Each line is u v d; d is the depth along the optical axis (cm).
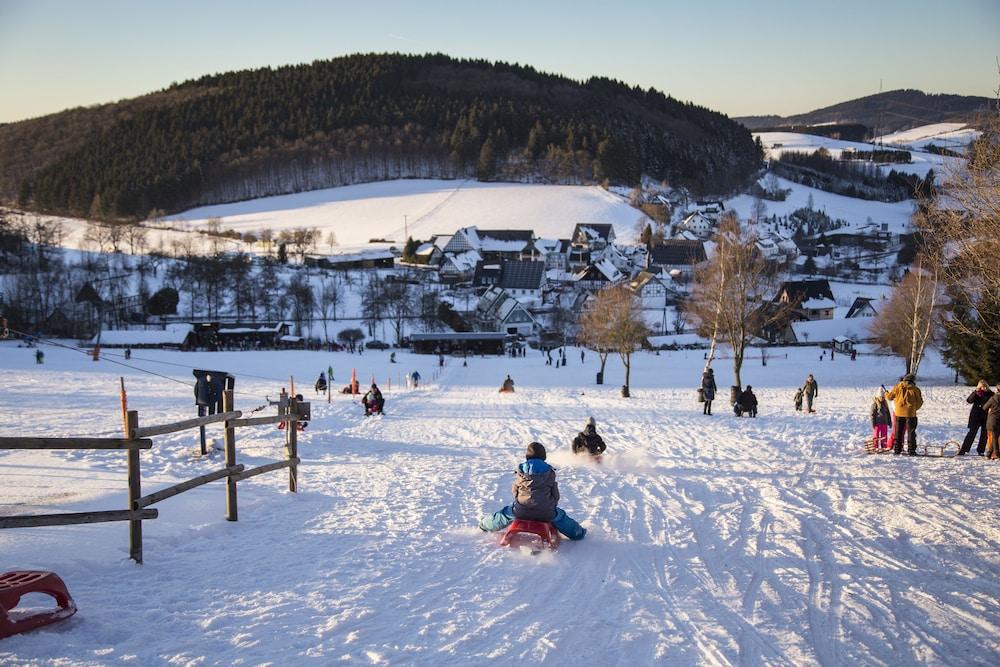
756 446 1830
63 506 966
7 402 2786
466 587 720
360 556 810
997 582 753
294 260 14712
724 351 8531
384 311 10519
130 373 4609
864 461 1517
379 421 2688
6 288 8719
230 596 657
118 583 671
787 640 606
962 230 1616
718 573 783
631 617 651
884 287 14312
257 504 1048
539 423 2588
